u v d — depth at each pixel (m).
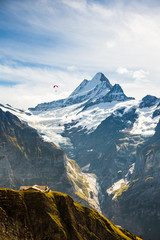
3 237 124.62
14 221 134.25
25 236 133.38
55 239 144.50
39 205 150.25
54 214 156.00
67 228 158.88
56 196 169.38
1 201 137.38
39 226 143.62
